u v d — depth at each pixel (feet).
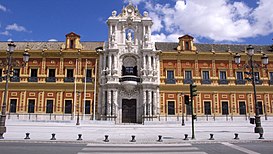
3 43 159.84
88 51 149.18
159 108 144.97
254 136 72.43
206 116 145.38
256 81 150.20
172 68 150.41
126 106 146.00
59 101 144.56
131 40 151.84
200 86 148.46
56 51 148.05
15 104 143.54
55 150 46.55
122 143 57.62
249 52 82.02
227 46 164.66
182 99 147.02
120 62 148.97
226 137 70.18
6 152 43.78
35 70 148.25
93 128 103.35
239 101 148.77
